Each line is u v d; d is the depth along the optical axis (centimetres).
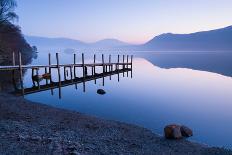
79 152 1055
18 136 1176
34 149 1030
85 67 4341
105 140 1322
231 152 1332
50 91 3319
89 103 2691
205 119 2244
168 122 2078
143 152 1199
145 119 2138
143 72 6309
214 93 3653
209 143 1595
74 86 3803
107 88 3775
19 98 2375
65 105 2558
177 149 1339
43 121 1603
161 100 3052
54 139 1188
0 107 1861
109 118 2105
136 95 3312
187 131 1642
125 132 1558
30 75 4956
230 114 2444
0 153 955
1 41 6856
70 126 1541
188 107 2712
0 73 4538
